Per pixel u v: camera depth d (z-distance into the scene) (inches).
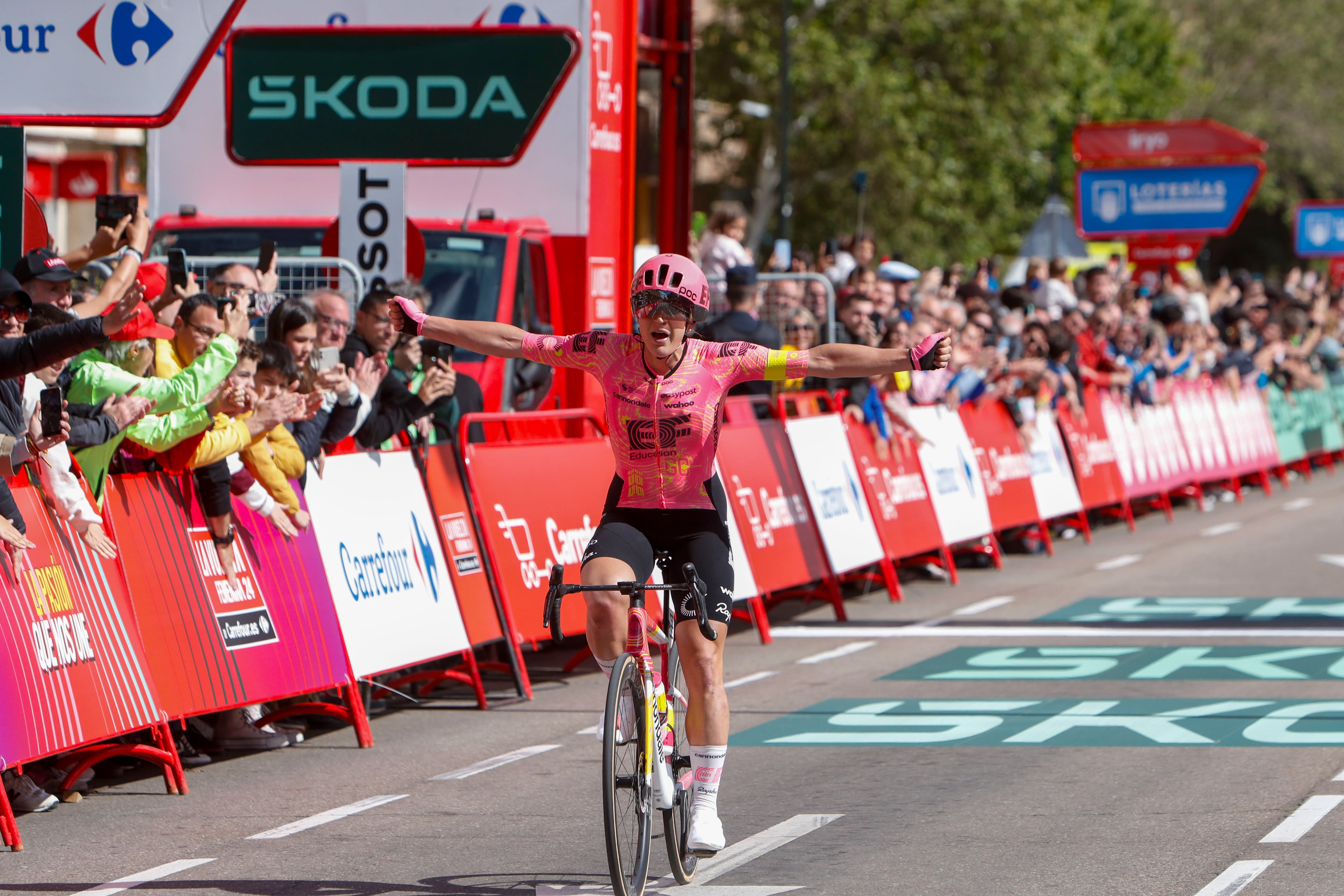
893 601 1385.3
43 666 703.1
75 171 2245.3
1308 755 803.4
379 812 738.2
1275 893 586.2
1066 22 4456.2
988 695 983.0
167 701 779.4
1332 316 2906.0
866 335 1469.0
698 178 4552.2
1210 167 2910.9
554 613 576.4
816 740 868.0
